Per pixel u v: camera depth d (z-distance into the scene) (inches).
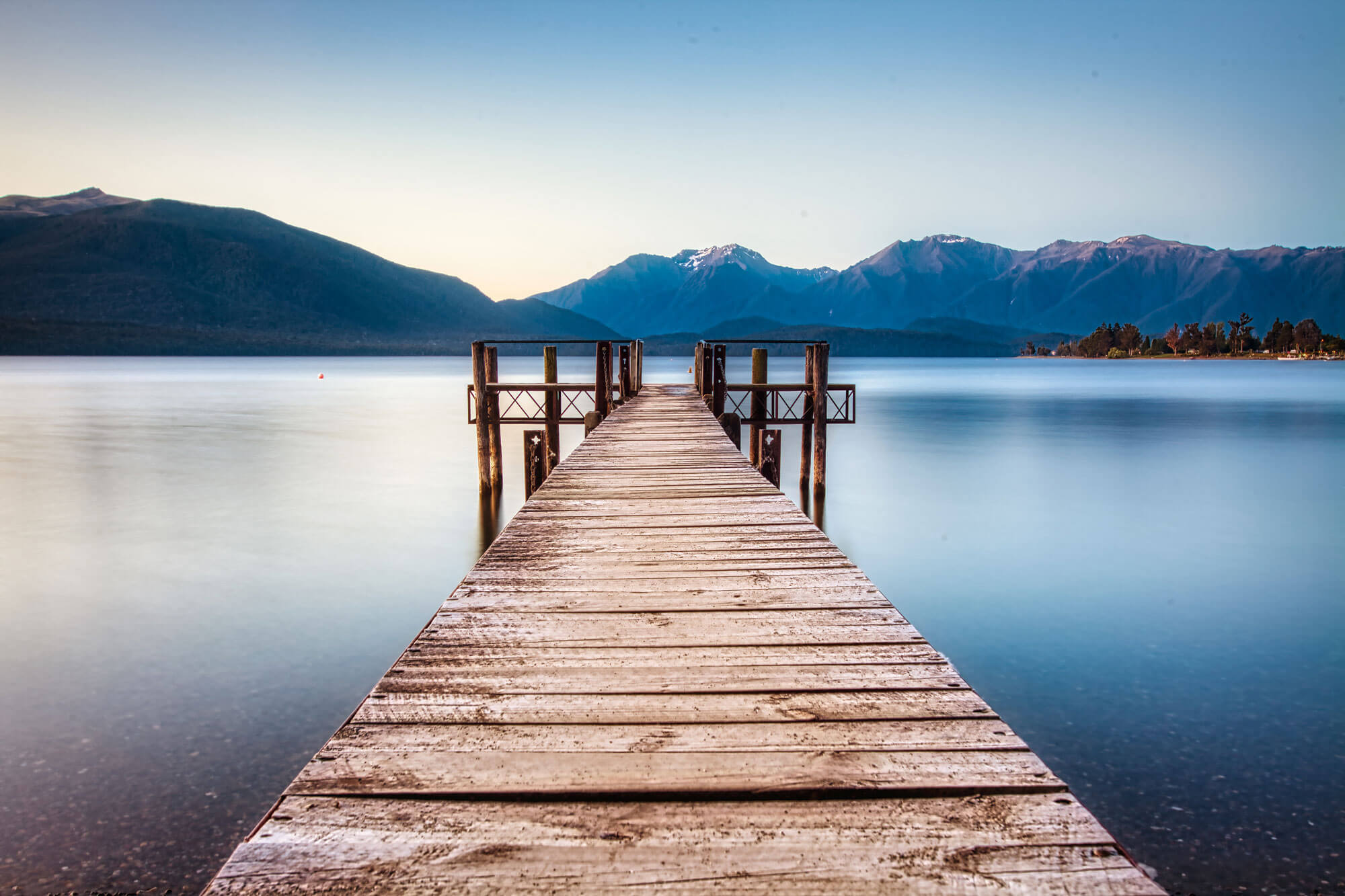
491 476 592.1
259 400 1749.5
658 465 276.7
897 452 882.8
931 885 56.2
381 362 7672.2
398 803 66.8
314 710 229.3
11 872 149.3
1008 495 623.2
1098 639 293.6
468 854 59.9
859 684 92.8
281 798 67.4
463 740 77.9
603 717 83.7
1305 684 245.3
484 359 578.6
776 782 69.8
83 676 256.5
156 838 161.3
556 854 60.0
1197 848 155.9
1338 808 170.1
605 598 127.0
